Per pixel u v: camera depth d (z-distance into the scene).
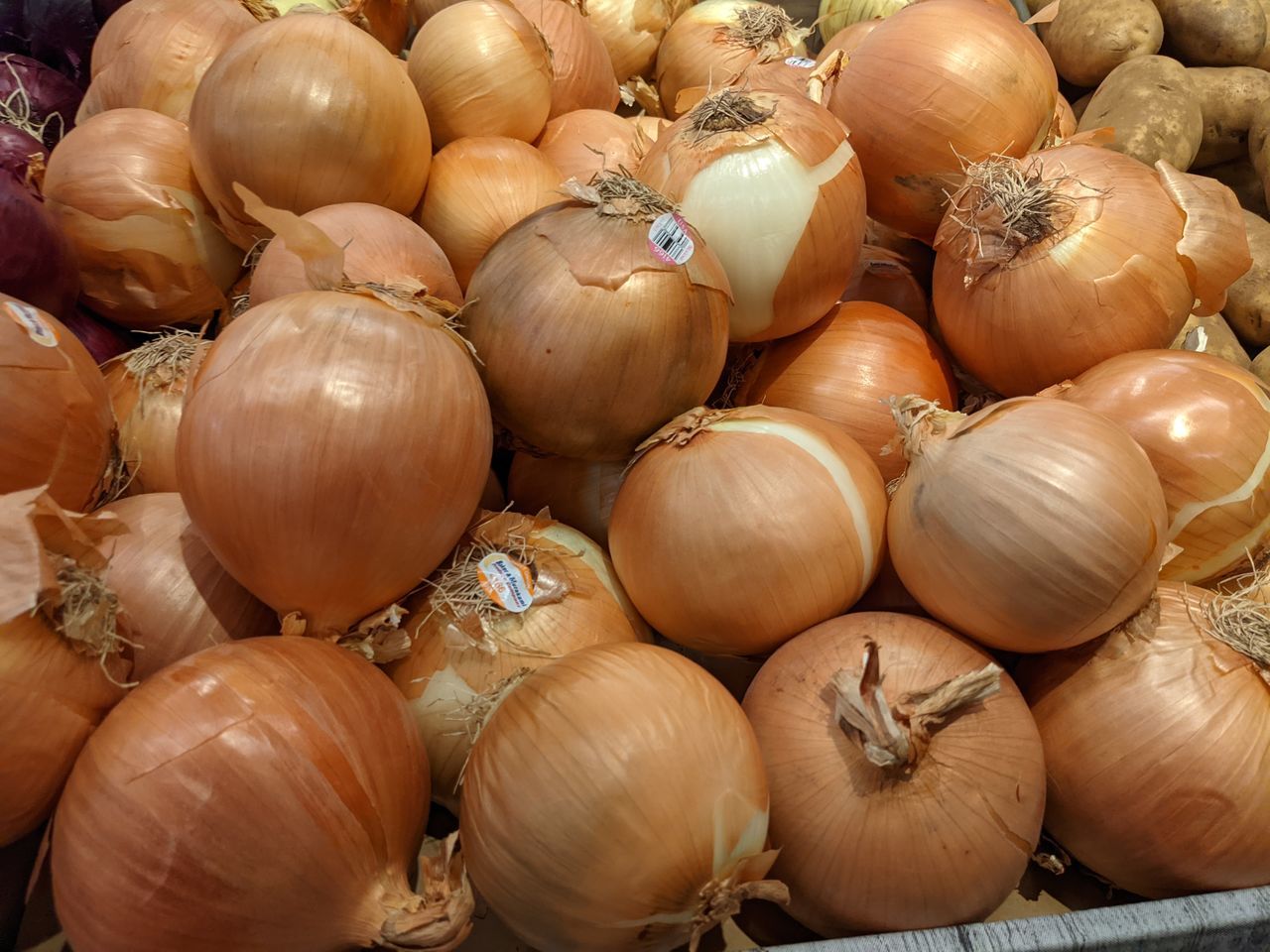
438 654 0.32
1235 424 0.33
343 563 0.29
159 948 0.24
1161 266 0.36
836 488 0.32
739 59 0.62
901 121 0.40
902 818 0.27
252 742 0.25
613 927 0.25
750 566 0.31
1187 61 0.76
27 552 0.26
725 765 0.26
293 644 0.28
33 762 0.26
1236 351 0.58
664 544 0.32
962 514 0.30
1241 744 0.29
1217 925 0.29
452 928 0.25
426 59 0.47
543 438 0.35
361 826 0.26
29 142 0.45
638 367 0.33
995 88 0.39
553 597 0.33
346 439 0.28
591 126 0.52
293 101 0.38
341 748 0.26
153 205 0.42
